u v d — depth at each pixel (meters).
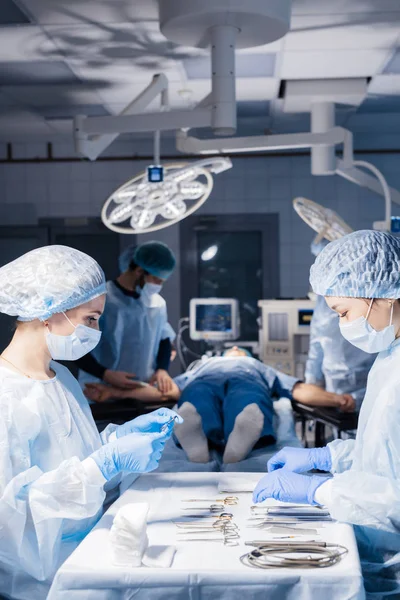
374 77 4.14
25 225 6.04
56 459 1.59
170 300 6.05
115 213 3.68
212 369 3.39
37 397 1.59
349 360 3.29
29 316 1.60
